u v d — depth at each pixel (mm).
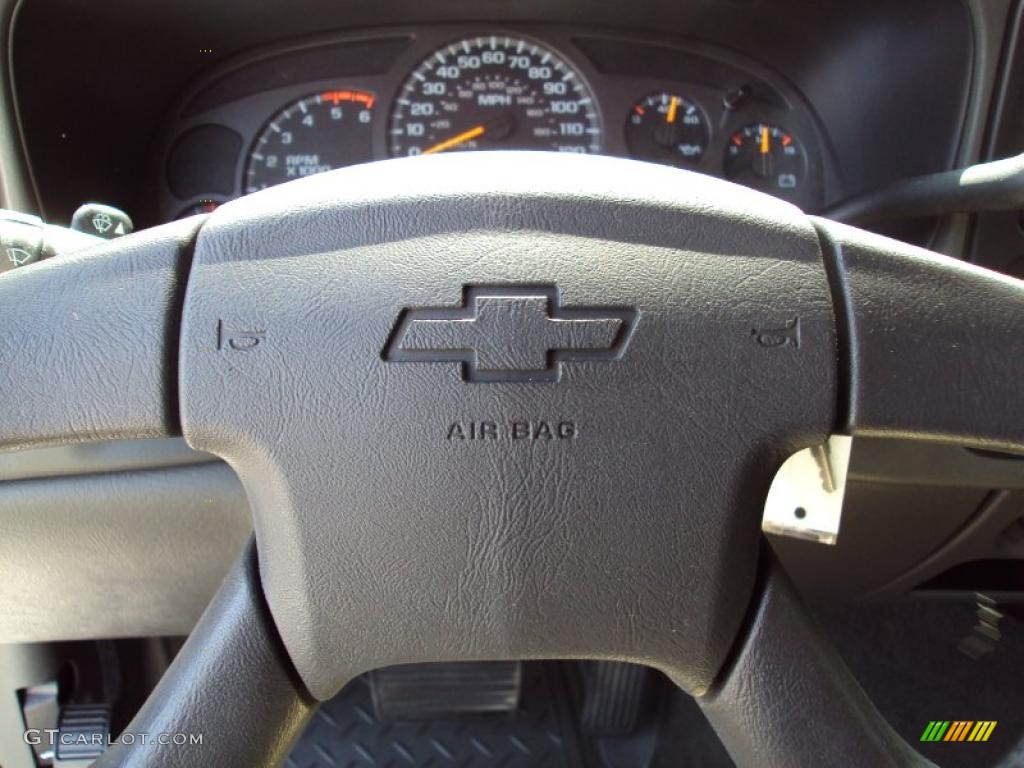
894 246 807
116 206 1889
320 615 777
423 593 769
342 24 1918
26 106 1607
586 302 754
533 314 752
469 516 755
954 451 1244
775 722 792
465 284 757
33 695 1578
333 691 812
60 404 779
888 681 1682
